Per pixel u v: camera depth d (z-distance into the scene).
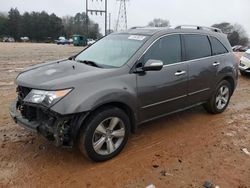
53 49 32.12
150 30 5.43
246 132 5.80
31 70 4.80
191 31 5.84
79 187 3.91
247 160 4.71
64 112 3.92
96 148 4.34
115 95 4.35
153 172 4.29
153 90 4.93
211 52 6.21
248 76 12.31
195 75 5.69
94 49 5.54
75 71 4.49
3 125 5.67
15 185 3.89
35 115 4.29
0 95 7.82
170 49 5.33
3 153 4.64
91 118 4.21
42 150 4.77
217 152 4.93
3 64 14.50
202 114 6.71
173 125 6.00
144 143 5.15
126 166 4.42
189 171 4.34
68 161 4.49
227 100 6.84
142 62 4.85
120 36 5.55
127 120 4.64
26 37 102.94
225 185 4.04
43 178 4.06
